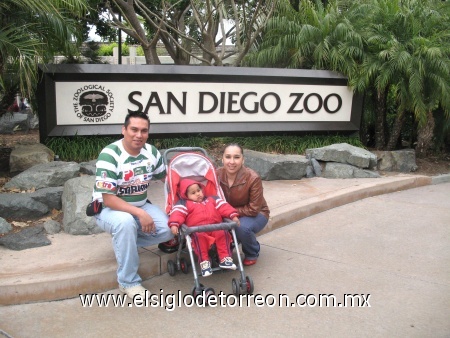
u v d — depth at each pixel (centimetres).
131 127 364
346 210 612
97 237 451
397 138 840
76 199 469
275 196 614
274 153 770
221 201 394
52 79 632
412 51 778
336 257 460
